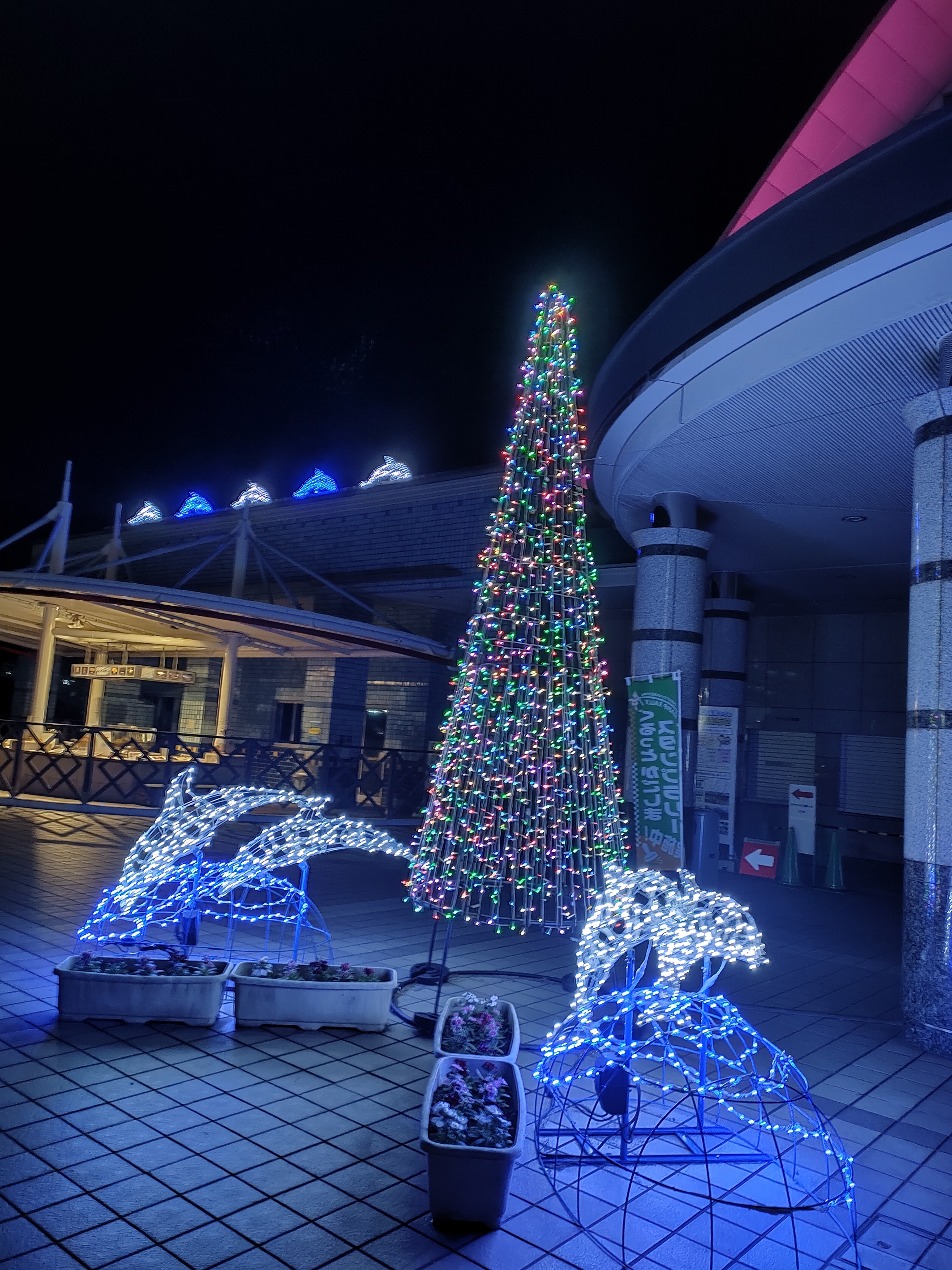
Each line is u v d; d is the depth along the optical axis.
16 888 8.95
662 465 8.76
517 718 10.48
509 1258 3.23
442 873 9.84
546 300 8.29
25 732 16.27
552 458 8.46
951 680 6.07
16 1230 3.17
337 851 13.45
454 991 6.53
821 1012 6.67
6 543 16.06
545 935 8.79
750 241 6.01
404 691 18.12
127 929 7.57
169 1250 3.13
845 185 5.30
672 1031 4.27
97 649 22.62
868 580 13.02
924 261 5.16
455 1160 3.34
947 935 5.91
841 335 5.66
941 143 4.79
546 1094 4.24
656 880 4.46
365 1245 3.25
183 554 22.19
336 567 18.66
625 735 17.42
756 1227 3.54
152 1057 4.82
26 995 5.69
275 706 20.73
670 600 9.84
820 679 15.72
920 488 6.37
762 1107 4.19
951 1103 4.97
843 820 14.92
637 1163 3.71
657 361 7.16
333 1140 4.02
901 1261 3.36
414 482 17.41
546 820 10.34
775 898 11.88
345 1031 5.43
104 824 13.60
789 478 8.70
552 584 9.77
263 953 7.20
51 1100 4.22
